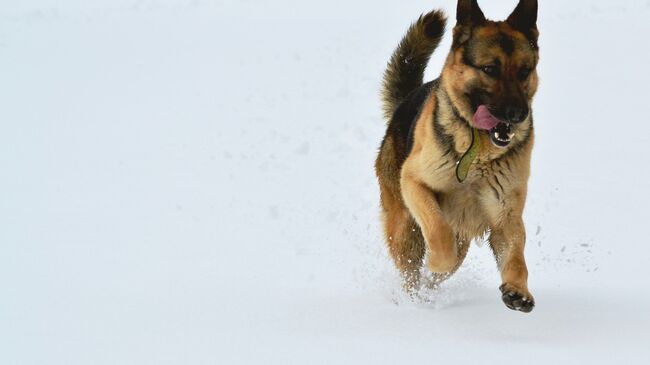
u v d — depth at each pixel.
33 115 18.08
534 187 11.48
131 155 14.65
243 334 6.08
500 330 6.14
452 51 7.12
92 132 16.47
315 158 13.95
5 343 5.90
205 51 25.28
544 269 8.41
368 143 14.73
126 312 6.78
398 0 34.09
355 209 11.10
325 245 9.48
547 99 15.91
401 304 7.14
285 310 6.84
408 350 5.63
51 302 7.09
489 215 7.15
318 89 19.25
